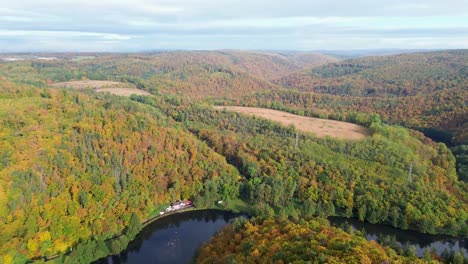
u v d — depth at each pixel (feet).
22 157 386.32
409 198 460.14
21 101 491.31
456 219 442.50
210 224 456.45
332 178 496.23
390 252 281.13
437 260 300.81
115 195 429.79
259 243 294.66
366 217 459.73
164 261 378.12
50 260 353.72
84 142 446.19
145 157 485.97
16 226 346.13
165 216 464.65
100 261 372.79
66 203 386.93
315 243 275.59
